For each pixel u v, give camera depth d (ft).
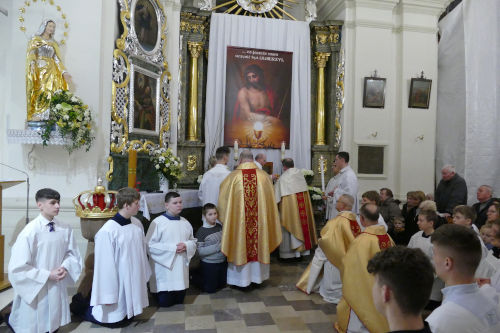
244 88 26.04
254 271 14.79
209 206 14.60
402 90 25.71
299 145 26.89
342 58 26.25
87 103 17.49
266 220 14.82
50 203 10.02
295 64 26.91
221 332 10.91
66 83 16.89
